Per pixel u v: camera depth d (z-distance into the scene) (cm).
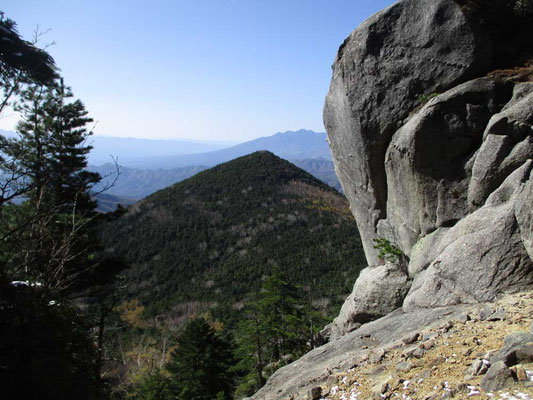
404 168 975
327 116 1288
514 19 962
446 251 746
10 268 832
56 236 966
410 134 910
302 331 2661
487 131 816
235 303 6588
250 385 2477
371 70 1054
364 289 1098
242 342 2453
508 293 600
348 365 613
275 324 2473
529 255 589
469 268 673
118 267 1731
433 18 978
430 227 938
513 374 365
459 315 597
